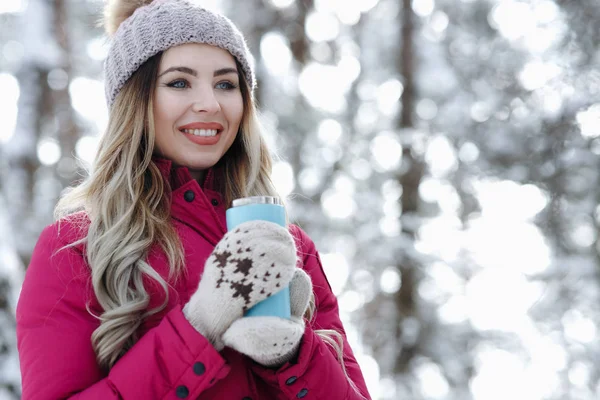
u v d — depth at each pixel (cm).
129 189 193
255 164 219
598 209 804
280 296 162
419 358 827
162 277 184
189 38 198
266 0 864
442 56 916
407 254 811
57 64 879
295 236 219
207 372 160
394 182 877
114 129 203
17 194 851
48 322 173
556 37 806
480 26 941
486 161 849
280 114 912
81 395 163
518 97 850
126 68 201
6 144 864
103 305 178
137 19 203
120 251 182
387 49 950
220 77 202
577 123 796
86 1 980
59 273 180
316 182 915
